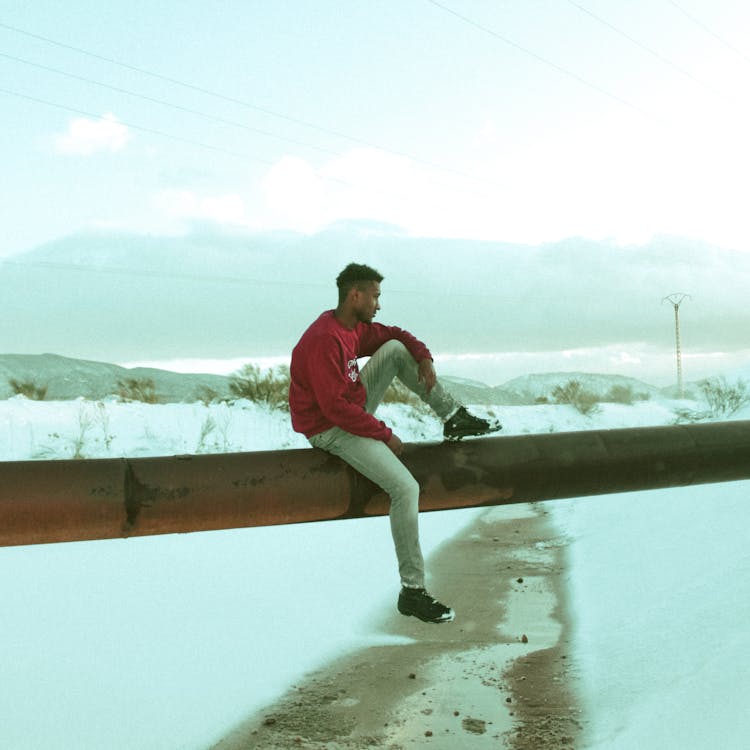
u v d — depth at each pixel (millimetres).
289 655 5863
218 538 9867
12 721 4656
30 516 4141
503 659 5828
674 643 5395
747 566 6238
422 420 26359
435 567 8609
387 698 5152
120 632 6219
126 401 21406
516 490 4898
